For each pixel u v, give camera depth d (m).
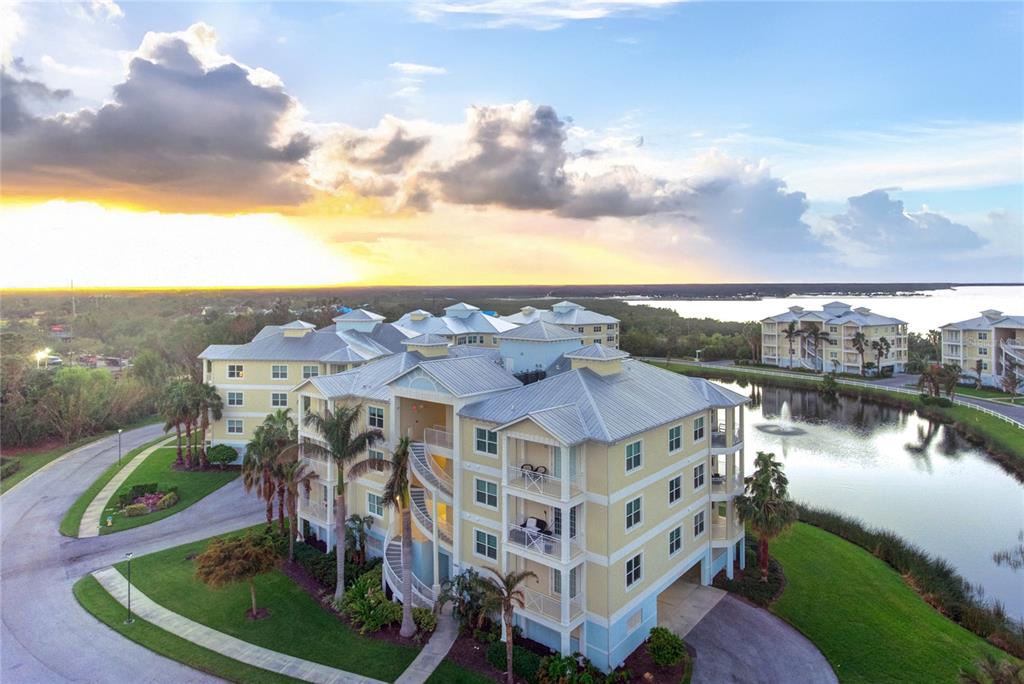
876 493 57.03
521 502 30.62
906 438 77.75
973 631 31.61
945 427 82.12
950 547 44.69
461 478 33.03
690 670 27.50
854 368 122.06
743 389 113.44
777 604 33.34
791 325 128.75
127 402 84.62
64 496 54.47
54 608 34.38
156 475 59.03
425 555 35.88
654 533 30.75
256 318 140.75
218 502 51.75
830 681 26.72
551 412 27.94
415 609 31.94
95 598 35.38
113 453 69.12
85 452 70.00
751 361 139.38
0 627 32.44
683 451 33.53
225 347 64.56
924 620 31.92
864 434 80.06
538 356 43.50
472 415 31.81
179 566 39.47
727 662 28.19
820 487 58.94
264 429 41.88
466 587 30.48
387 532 37.62
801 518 46.47
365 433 34.91
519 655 27.75
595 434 27.31
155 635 31.38
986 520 49.97
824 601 33.69
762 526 34.47
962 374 107.12
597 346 34.75
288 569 39.03
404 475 30.53
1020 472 61.69
